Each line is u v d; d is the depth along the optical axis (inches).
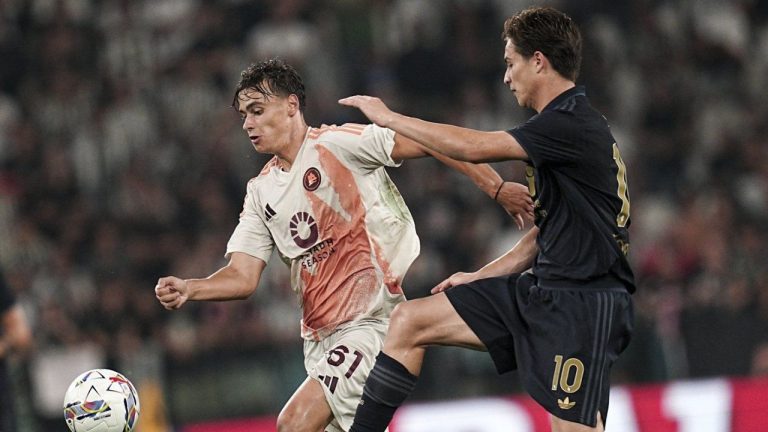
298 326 1614.2
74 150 1829.5
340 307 818.8
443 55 1998.0
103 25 1971.0
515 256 793.6
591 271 727.1
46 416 1443.2
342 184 803.4
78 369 1477.6
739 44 2219.5
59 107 1865.2
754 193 1966.0
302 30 1994.3
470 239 1772.9
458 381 1487.5
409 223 826.2
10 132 1834.4
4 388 1143.6
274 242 839.1
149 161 1827.0
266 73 802.2
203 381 1485.0
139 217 1737.2
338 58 1994.3
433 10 2080.5
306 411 803.4
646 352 1574.8
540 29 732.0
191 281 794.2
